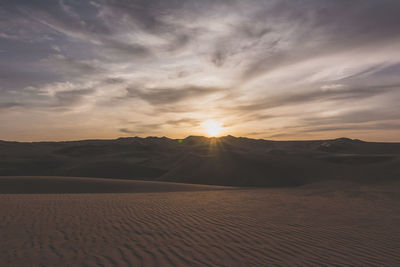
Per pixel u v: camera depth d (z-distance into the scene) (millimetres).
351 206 10938
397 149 113750
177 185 28016
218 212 9086
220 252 4945
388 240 5898
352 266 4402
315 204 11484
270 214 8828
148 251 4922
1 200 10820
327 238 5965
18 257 4488
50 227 6492
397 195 15055
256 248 5199
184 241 5574
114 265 4238
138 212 8766
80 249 4961
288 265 4375
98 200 11883
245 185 40219
